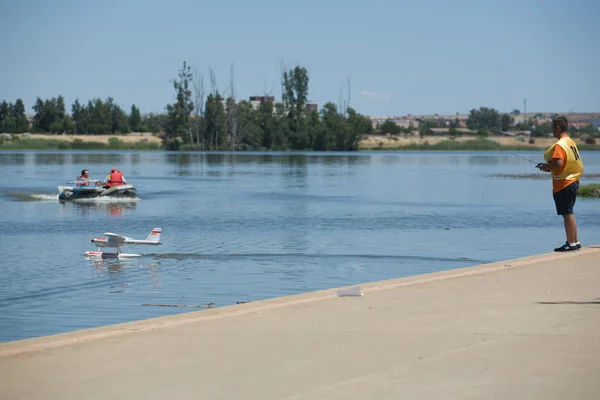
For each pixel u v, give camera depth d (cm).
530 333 794
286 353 732
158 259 2156
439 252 2342
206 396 616
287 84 14925
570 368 675
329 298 989
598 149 17888
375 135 19775
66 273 1919
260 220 3291
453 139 18475
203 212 3662
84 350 748
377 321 856
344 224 3141
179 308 1499
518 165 9750
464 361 698
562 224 3188
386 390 623
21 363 706
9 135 16388
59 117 18775
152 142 15638
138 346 761
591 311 891
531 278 1118
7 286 1744
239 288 1723
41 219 3344
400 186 5678
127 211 3712
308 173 7462
